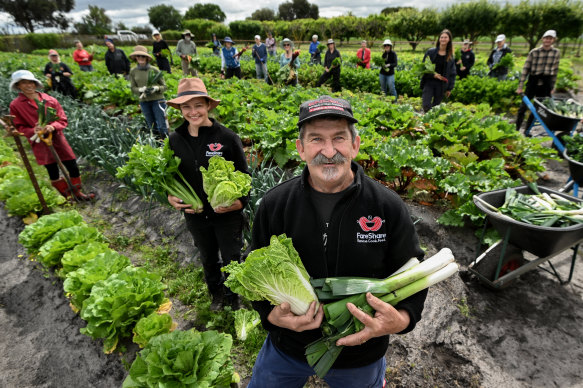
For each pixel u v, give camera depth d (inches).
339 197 60.2
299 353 67.0
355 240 59.9
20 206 204.7
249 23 2101.4
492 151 244.8
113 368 115.8
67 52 1453.0
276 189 66.4
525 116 407.5
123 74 543.8
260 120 288.0
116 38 2068.2
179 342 96.0
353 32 1802.4
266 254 54.7
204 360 96.3
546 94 318.3
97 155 240.2
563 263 162.7
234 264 60.9
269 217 66.5
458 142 228.5
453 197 182.1
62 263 145.3
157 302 127.6
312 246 61.6
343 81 595.2
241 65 745.0
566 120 244.4
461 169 204.1
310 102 55.8
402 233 60.0
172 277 159.5
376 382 71.6
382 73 482.9
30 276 165.3
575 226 112.7
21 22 3469.5
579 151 194.2
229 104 301.9
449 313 132.1
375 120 284.0
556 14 1206.9
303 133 56.9
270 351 72.6
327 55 524.7
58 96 398.3
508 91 443.8
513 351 120.3
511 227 122.8
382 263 62.7
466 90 468.8
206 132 113.9
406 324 56.9
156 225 195.9
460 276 152.3
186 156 114.6
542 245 119.2
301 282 56.4
